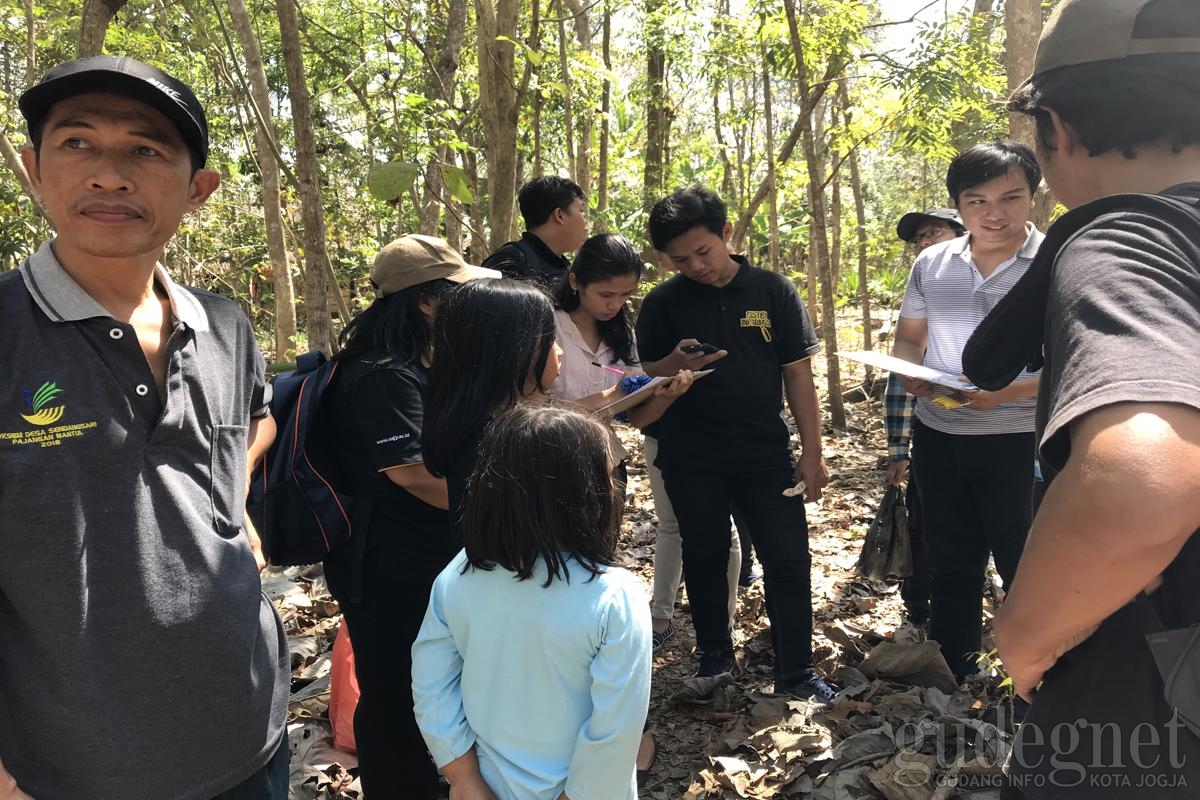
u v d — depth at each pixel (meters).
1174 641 1.02
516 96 4.69
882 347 11.21
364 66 7.53
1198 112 1.09
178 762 1.51
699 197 3.16
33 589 1.39
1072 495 0.92
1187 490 0.85
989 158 2.97
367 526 2.26
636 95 10.21
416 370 2.24
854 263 15.65
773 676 3.46
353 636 2.33
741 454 3.26
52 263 1.48
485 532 1.63
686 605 4.20
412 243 2.35
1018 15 4.40
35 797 1.42
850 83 8.58
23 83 9.37
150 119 1.50
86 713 1.42
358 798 2.73
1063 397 0.95
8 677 1.41
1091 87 1.13
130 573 1.46
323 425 2.34
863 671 3.33
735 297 3.28
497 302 1.99
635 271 3.08
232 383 1.72
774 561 3.25
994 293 3.10
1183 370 0.88
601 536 1.64
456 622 1.71
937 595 3.29
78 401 1.43
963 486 3.13
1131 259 0.98
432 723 1.73
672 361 3.10
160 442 1.52
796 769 2.72
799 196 12.72
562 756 1.64
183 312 1.63
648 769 2.85
